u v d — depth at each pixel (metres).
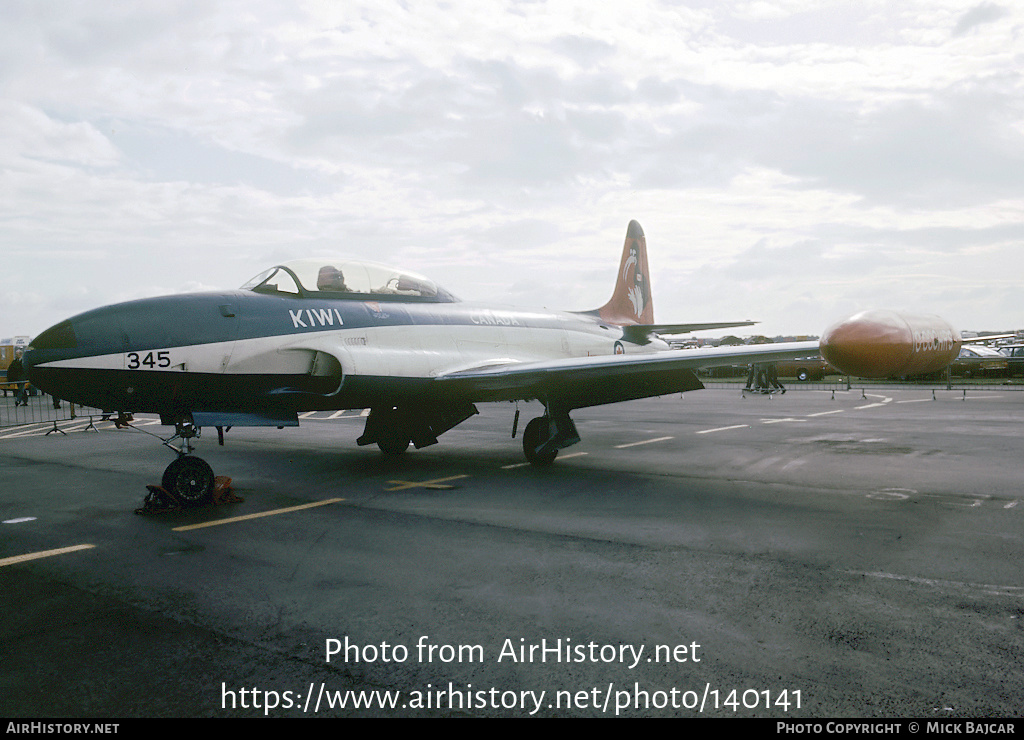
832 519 6.10
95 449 12.01
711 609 3.90
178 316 7.50
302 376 8.44
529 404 22.77
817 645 3.39
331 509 6.80
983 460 9.42
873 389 27.91
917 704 2.81
